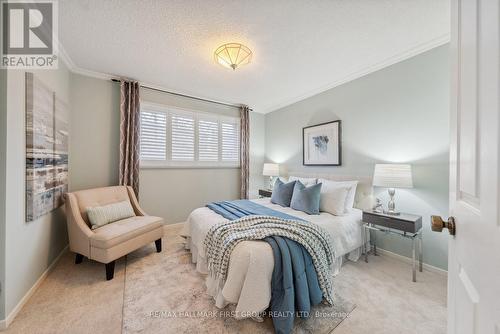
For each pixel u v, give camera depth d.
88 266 2.21
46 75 1.99
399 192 2.39
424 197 2.20
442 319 1.49
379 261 2.36
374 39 2.06
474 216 0.55
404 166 2.14
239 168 4.30
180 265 2.26
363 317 1.51
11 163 1.46
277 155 4.34
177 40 2.09
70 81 2.69
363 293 1.78
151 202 3.33
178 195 3.59
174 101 3.53
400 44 2.14
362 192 2.68
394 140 2.45
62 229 2.45
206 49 2.25
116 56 2.40
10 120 1.45
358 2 1.60
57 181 2.21
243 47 2.15
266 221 1.85
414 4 1.62
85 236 2.05
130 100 3.01
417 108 2.26
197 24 1.85
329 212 2.43
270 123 4.53
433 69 2.14
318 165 3.41
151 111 3.32
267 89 3.38
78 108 2.76
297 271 1.46
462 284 0.64
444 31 1.94
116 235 2.04
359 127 2.82
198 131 3.80
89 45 2.18
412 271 2.12
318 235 1.75
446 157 2.06
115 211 2.43
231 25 1.86
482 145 0.51
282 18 1.78
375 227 2.31
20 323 1.44
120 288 1.84
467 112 0.61
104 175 2.96
